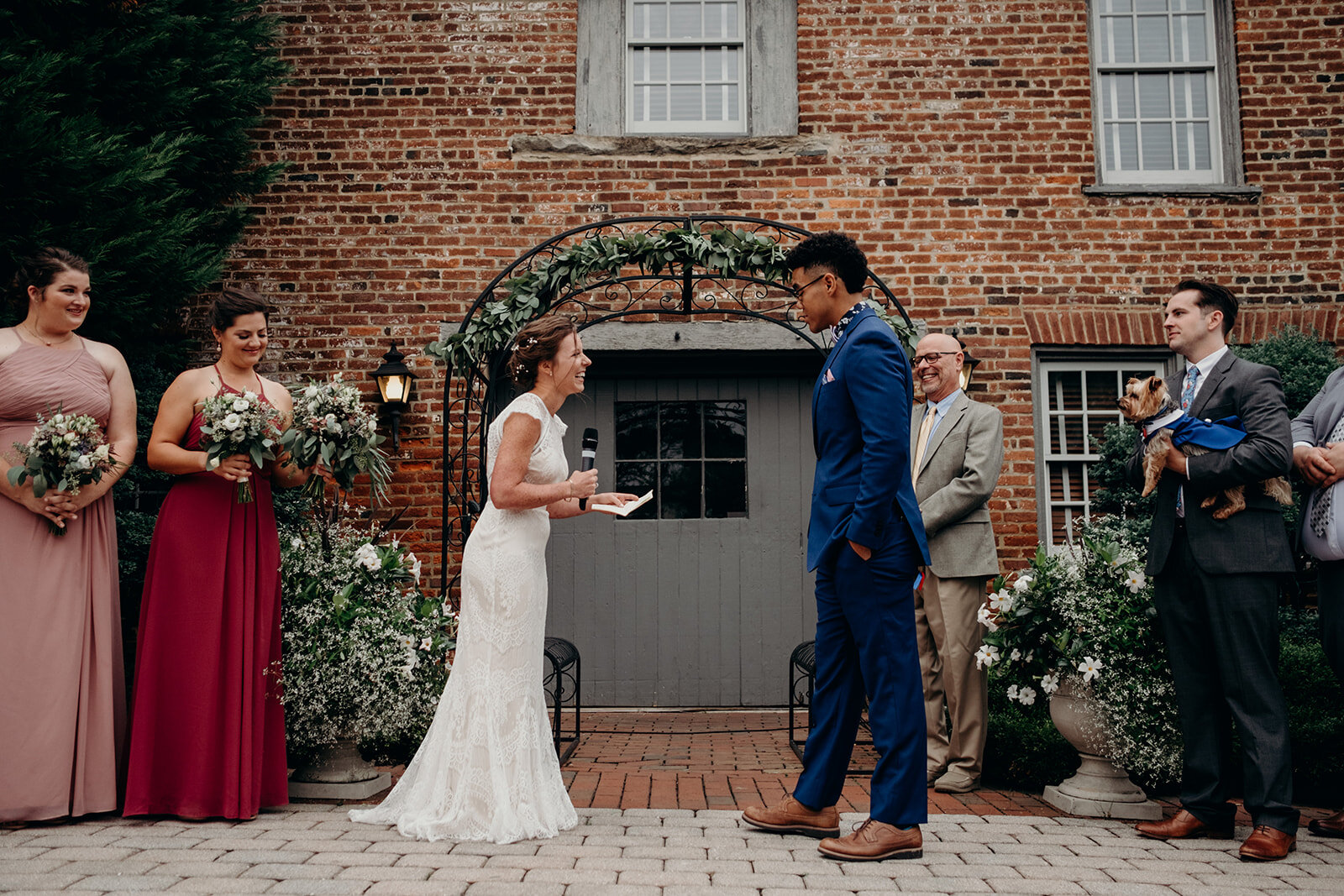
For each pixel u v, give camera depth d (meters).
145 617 3.17
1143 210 5.82
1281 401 3.05
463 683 3.01
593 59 6.01
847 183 5.84
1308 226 5.80
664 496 6.01
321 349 5.74
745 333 5.81
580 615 5.87
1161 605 3.21
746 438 6.02
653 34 6.13
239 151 5.41
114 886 2.33
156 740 3.12
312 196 5.82
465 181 5.84
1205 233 5.80
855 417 2.84
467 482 4.81
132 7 4.70
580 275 4.46
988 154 5.86
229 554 3.20
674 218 4.66
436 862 2.57
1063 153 5.86
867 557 2.69
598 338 5.80
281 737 3.29
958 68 5.91
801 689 5.82
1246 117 5.89
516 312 4.42
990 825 3.16
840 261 2.92
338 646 3.40
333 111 5.87
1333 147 5.85
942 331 5.75
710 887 2.38
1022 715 4.02
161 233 4.54
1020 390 5.71
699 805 3.43
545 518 3.21
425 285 5.78
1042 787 3.81
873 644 2.75
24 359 3.16
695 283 5.82
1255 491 3.08
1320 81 5.89
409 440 5.69
